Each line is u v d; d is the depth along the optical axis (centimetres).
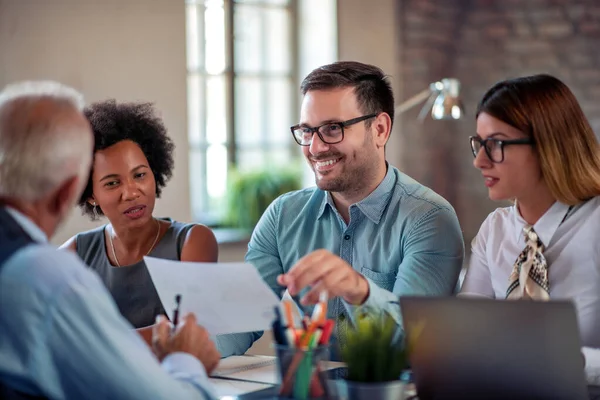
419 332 172
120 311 247
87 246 256
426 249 242
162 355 175
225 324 192
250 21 564
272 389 191
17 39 407
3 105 154
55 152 151
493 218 242
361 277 197
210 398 163
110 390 144
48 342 141
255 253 272
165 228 256
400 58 606
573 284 219
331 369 205
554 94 217
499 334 165
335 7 576
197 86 537
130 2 449
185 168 478
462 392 169
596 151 219
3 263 145
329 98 243
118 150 243
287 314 172
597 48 603
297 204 268
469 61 639
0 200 153
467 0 638
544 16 616
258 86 573
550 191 219
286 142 594
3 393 144
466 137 638
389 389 168
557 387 160
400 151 604
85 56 432
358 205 252
